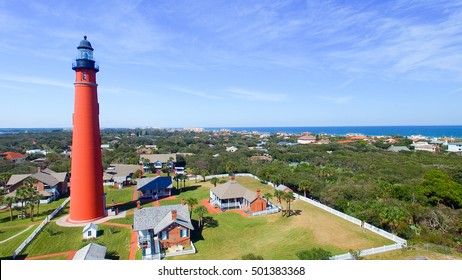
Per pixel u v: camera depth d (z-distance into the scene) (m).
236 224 44.50
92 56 45.66
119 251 35.56
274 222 44.66
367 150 138.38
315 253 26.66
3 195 60.59
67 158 110.38
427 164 93.38
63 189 70.56
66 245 37.84
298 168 83.75
